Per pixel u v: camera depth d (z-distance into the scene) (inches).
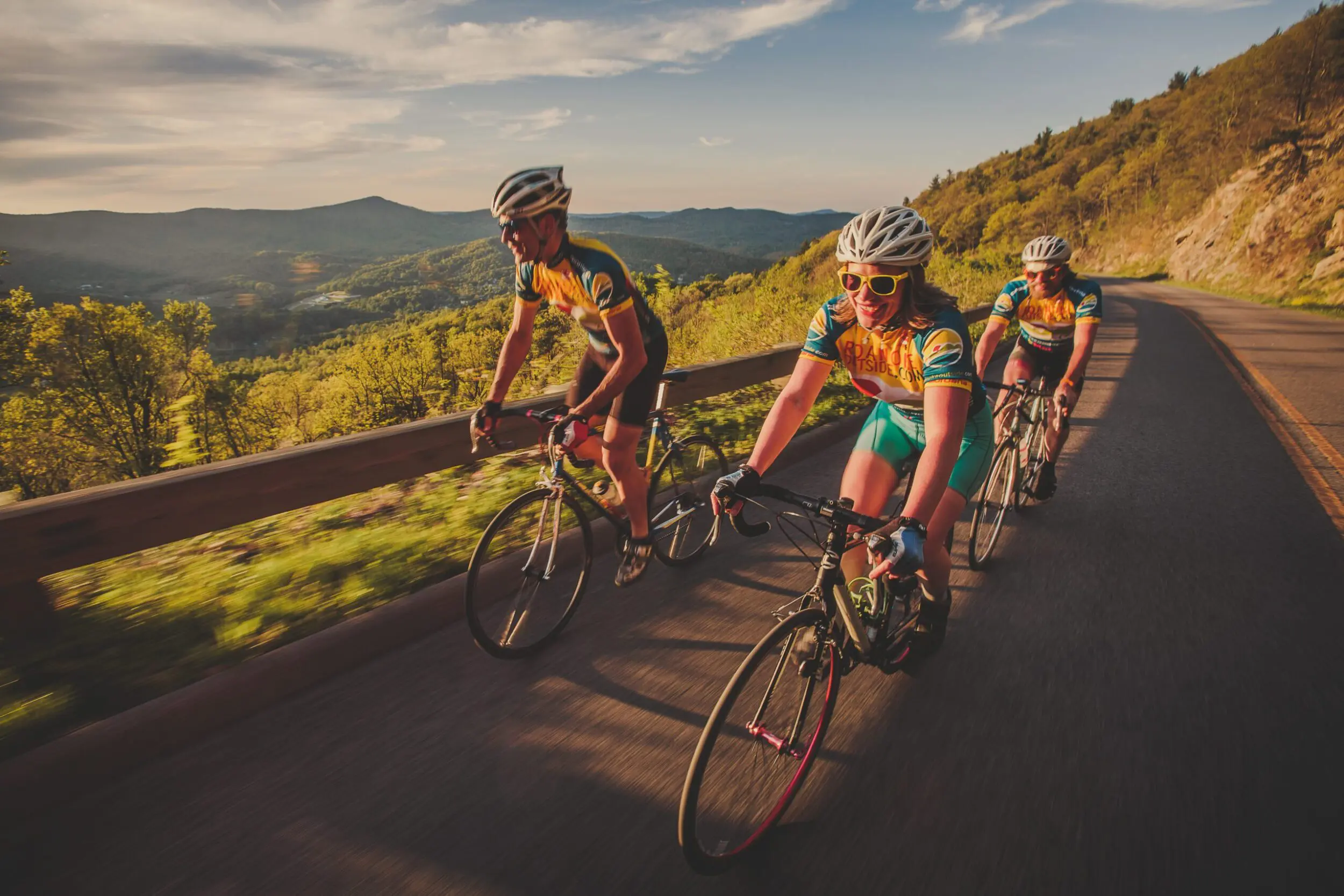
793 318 442.0
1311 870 76.9
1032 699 108.6
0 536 98.0
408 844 81.1
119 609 125.7
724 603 139.3
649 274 487.2
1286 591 145.0
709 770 77.3
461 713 105.0
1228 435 270.4
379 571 138.6
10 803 83.5
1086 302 169.8
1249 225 1550.2
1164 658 120.1
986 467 109.1
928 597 107.3
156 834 82.7
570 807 87.0
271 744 97.9
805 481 217.0
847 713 105.2
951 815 85.7
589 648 123.0
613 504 140.6
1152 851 79.7
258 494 123.0
